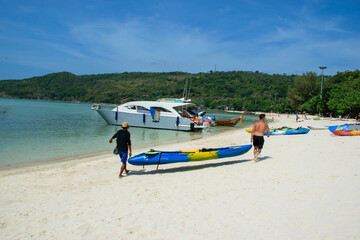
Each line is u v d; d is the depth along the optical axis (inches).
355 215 149.2
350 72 2554.1
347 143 440.5
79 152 510.6
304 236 134.3
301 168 280.4
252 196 205.9
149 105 1043.9
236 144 610.5
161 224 169.0
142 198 225.6
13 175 325.1
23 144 577.9
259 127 337.7
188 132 992.9
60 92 7445.9
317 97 2508.6
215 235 147.3
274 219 159.8
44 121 1191.6
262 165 318.3
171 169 349.4
